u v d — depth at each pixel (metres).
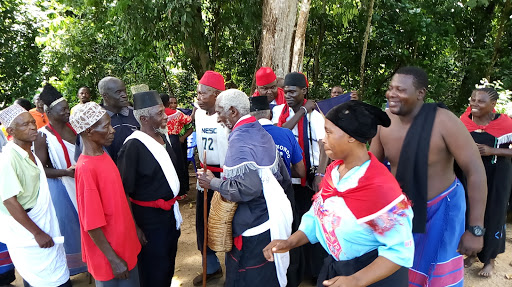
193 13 7.19
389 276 1.76
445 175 2.21
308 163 3.49
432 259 2.28
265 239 2.62
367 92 10.54
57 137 3.43
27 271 2.83
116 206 2.41
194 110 5.79
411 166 2.19
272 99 4.01
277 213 2.57
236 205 2.66
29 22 10.58
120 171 2.71
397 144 2.31
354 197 1.67
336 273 1.90
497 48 9.84
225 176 2.53
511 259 4.21
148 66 9.13
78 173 2.33
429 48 10.07
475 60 9.87
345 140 1.68
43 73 10.63
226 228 2.68
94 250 2.40
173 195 2.90
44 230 2.82
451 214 2.23
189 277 3.92
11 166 2.58
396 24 9.78
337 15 9.20
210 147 3.43
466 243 2.09
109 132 2.40
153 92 2.82
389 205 1.61
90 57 9.61
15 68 10.20
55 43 9.23
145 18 7.28
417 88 2.13
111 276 2.43
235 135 2.55
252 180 2.46
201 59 9.09
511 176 3.71
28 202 2.72
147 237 2.87
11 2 10.19
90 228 2.27
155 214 2.85
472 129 3.81
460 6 9.57
